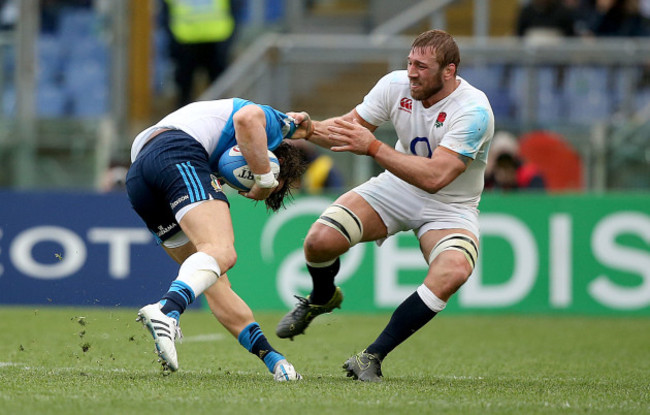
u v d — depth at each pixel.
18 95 42.03
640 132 39.28
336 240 18.52
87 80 43.88
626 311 34.34
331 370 19.72
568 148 39.53
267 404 13.85
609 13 44.00
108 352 22.22
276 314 33.47
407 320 17.12
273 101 42.12
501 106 40.88
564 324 31.69
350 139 17.33
